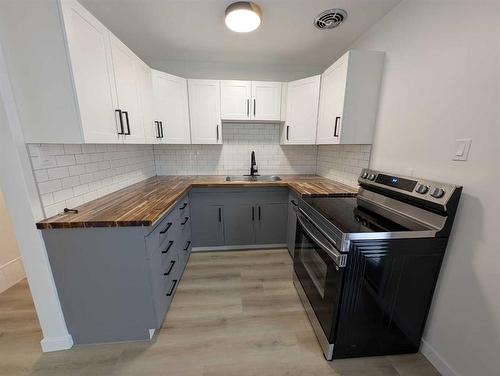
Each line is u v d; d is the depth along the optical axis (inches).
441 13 47.6
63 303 51.7
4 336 57.3
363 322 48.8
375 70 68.4
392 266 45.8
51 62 41.7
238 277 83.1
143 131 75.4
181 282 80.0
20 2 39.3
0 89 40.1
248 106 100.3
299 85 94.8
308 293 63.4
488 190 39.1
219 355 52.8
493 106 38.1
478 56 40.4
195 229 99.0
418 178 52.1
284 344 55.8
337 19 68.1
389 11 63.9
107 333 54.7
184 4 60.6
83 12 45.2
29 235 46.5
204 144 111.9
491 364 39.8
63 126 44.3
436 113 49.4
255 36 78.5
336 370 49.6
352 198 69.0
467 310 43.3
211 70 104.0
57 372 48.8
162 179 103.7
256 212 99.7
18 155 42.8
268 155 117.8
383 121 67.9
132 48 88.0
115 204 60.3
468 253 42.8
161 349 54.1
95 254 49.3
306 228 61.1
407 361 51.6
